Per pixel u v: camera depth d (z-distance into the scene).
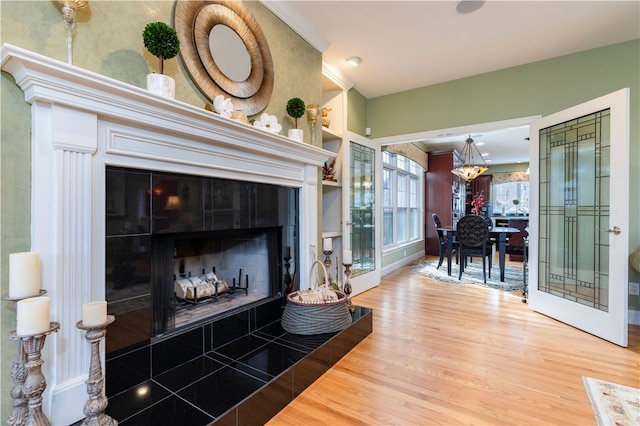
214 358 1.88
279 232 2.60
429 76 3.73
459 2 2.41
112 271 1.43
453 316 3.09
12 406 1.16
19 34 1.17
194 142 1.75
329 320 2.23
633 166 2.92
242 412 1.44
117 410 1.38
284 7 2.45
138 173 1.54
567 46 3.05
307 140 2.81
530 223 3.34
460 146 7.57
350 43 3.01
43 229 1.19
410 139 4.16
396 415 1.58
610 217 2.51
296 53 2.69
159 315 1.76
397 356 2.23
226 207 2.03
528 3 2.41
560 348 2.36
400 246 6.04
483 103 3.65
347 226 3.72
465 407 1.65
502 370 2.03
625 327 2.38
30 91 1.14
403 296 3.84
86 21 1.35
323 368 2.02
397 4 2.44
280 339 2.14
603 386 1.84
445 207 7.41
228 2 2.07
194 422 1.31
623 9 2.48
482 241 4.58
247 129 1.91
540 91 3.35
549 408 1.64
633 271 2.94
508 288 4.23
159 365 1.68
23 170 1.17
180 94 1.75
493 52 3.17
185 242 2.35
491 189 10.88
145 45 1.49
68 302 1.25
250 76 2.21
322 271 2.96
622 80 2.98
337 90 3.77
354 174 4.00
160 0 1.66
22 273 1.04
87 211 1.31
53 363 1.21
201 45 1.87
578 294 2.85
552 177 3.14
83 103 1.25
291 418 1.58
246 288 2.59
